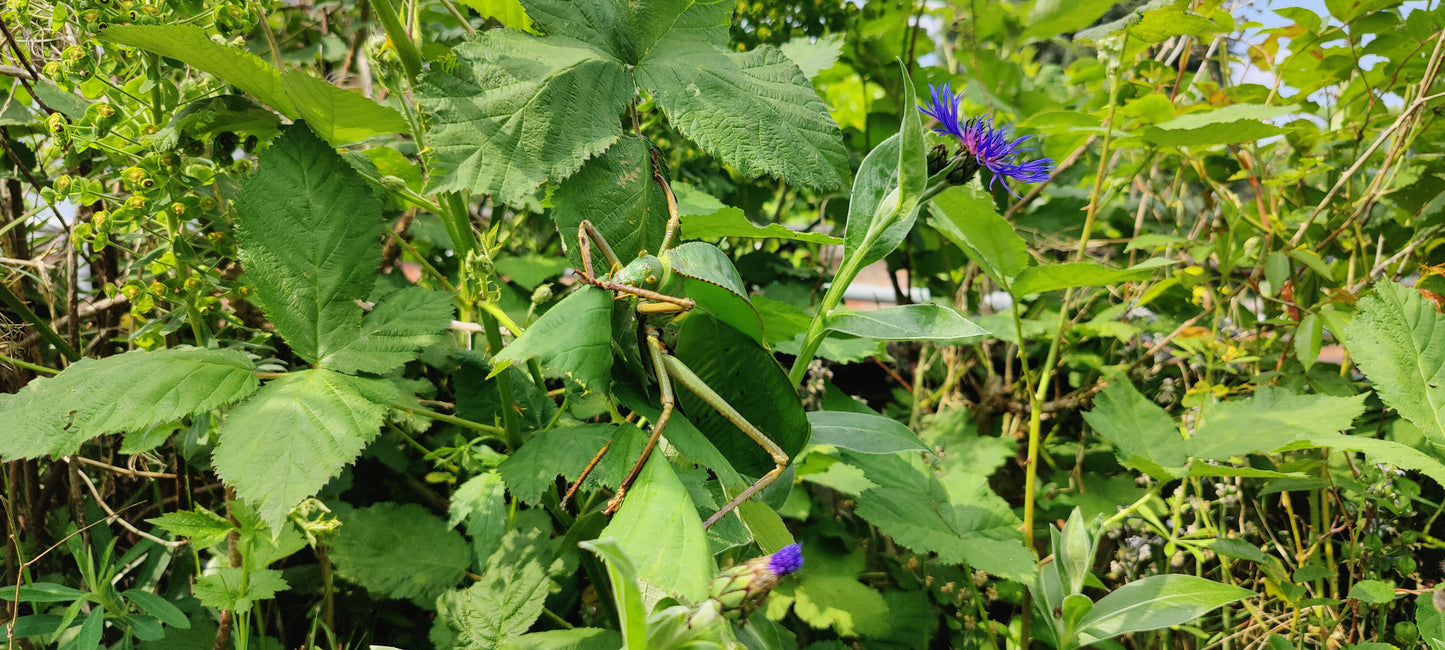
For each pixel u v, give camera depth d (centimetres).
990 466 56
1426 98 48
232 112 35
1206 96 62
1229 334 56
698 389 30
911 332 32
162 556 43
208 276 38
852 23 70
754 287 71
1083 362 65
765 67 37
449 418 38
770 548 30
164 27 29
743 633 26
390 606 51
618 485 29
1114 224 73
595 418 54
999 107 73
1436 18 52
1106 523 44
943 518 46
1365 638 47
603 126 33
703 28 37
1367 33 55
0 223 46
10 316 45
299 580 47
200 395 29
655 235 35
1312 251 57
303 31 61
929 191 34
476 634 37
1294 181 57
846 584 50
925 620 51
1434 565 49
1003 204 73
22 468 45
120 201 37
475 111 30
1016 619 51
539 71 32
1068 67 73
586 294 28
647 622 24
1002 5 72
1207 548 44
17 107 44
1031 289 45
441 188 29
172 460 49
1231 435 44
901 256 72
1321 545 51
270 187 32
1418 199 57
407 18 38
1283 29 56
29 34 40
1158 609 39
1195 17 48
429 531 46
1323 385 50
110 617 37
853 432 37
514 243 61
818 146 35
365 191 34
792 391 31
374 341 33
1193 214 74
